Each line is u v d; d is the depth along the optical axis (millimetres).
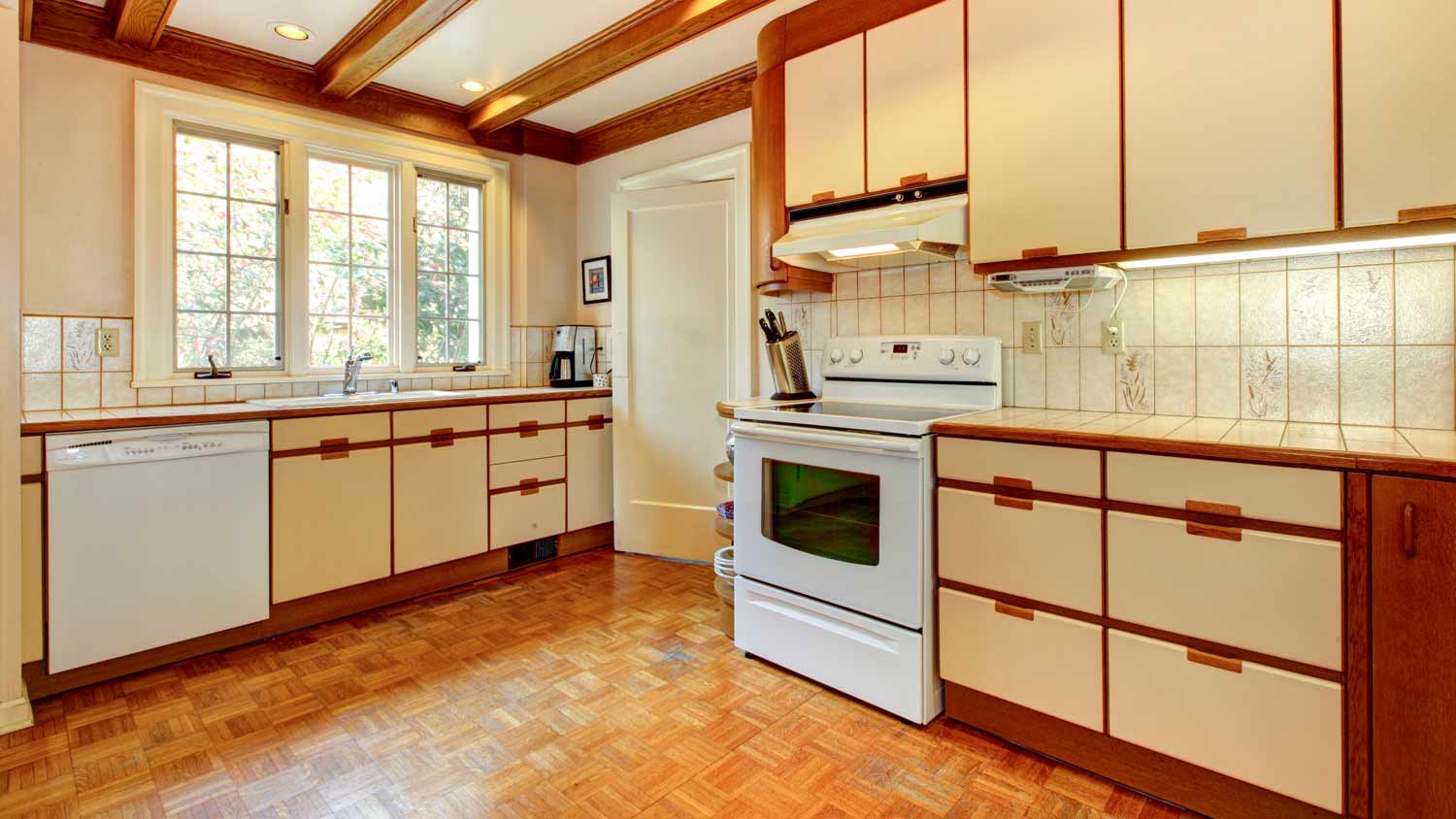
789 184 2455
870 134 2221
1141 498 1484
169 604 2174
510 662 2260
